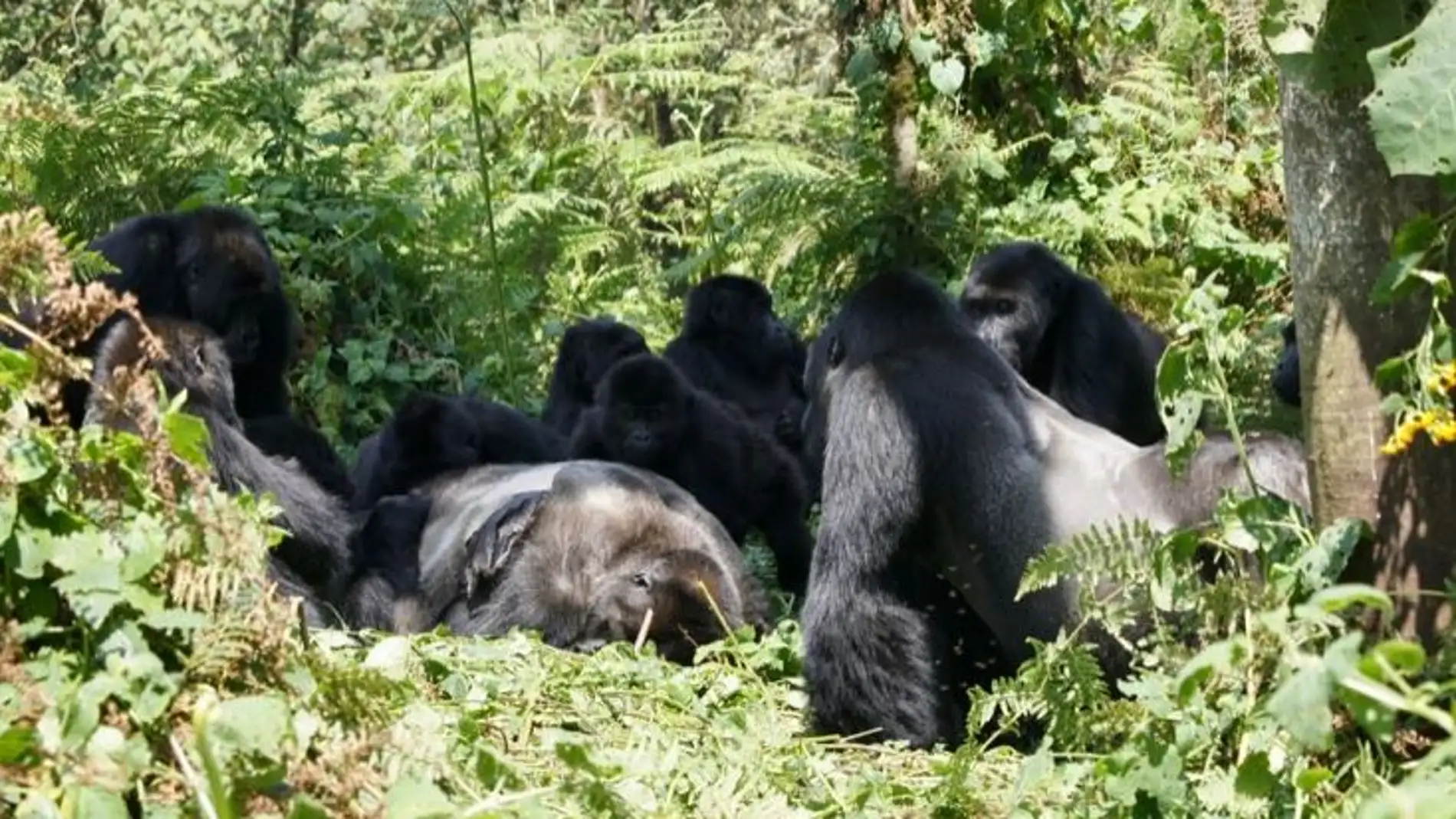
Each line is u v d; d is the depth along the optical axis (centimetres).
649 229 2958
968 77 2155
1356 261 757
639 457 1606
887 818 858
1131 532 960
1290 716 609
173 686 649
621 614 1281
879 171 2020
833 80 2802
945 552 1080
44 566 686
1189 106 2205
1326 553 757
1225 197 2133
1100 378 1513
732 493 1634
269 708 632
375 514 1421
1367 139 750
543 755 890
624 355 1895
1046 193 2144
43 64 2634
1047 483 1054
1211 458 1009
